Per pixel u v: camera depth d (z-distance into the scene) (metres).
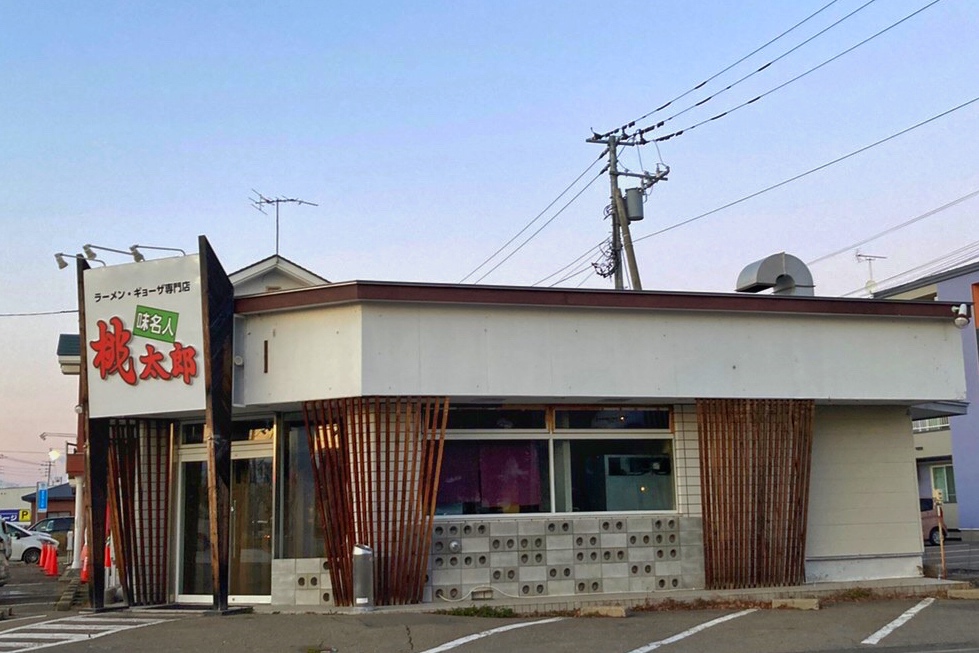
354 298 13.58
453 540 14.47
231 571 15.17
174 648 10.91
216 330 13.77
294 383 13.96
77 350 27.20
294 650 10.68
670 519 15.52
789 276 18.33
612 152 28.52
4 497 74.75
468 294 14.07
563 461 15.41
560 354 14.54
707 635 11.39
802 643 10.83
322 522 13.98
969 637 11.15
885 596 15.36
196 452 15.88
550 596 14.66
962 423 37.88
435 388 13.88
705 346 15.27
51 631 12.45
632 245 27.89
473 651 10.37
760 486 15.59
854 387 15.89
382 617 12.82
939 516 18.14
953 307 16.58
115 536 15.30
